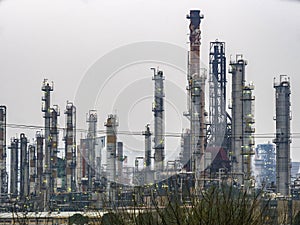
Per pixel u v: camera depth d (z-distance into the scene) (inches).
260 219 277.9
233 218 270.2
